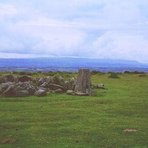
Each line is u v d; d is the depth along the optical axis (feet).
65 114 120.06
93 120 111.14
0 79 181.16
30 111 125.49
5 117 116.06
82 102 143.84
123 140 88.99
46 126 103.65
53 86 175.63
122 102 145.07
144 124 106.32
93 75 297.33
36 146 84.79
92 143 86.58
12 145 86.53
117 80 248.52
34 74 290.15
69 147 83.35
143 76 288.10
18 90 160.15
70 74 305.94
